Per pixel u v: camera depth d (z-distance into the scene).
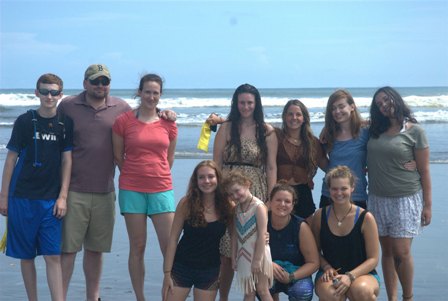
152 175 5.61
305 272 5.22
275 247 5.34
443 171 13.38
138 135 5.60
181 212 5.20
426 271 6.79
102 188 5.76
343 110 5.71
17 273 6.79
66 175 5.48
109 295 6.14
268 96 58.72
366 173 6.05
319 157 5.95
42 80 5.28
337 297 5.00
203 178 5.12
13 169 5.36
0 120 26.80
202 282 5.21
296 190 5.79
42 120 5.33
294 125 5.68
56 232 5.43
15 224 5.34
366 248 5.23
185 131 21.20
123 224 9.01
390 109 5.59
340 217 5.29
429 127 22.03
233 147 5.59
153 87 5.57
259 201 5.12
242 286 5.16
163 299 5.25
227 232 5.50
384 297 6.08
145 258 7.35
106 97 5.85
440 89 82.88
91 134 5.68
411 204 5.63
